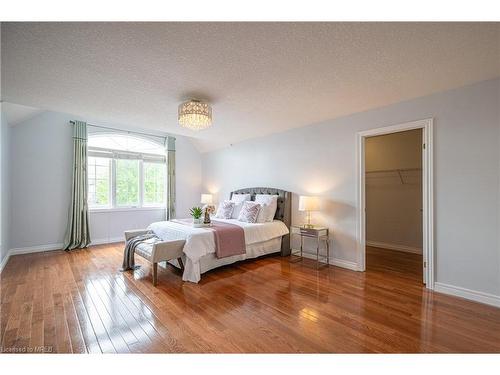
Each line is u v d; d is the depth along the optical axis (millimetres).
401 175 4730
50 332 1985
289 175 4547
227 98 2963
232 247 3545
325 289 2869
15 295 2684
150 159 6086
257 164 5219
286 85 2600
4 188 3754
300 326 2084
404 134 4680
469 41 1820
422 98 2918
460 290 2639
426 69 2260
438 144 2795
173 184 6316
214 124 4203
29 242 4461
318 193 4059
